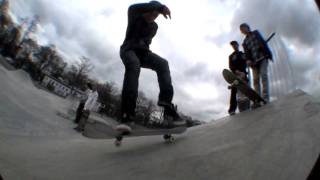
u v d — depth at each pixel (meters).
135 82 2.12
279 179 1.26
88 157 2.14
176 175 1.53
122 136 2.35
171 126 2.30
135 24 2.33
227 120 3.52
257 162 1.52
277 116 2.69
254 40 4.71
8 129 3.26
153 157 1.94
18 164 1.80
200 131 2.95
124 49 2.32
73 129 5.96
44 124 4.74
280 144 1.74
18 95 5.59
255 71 4.83
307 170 1.25
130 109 2.11
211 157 1.76
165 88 2.29
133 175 1.59
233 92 4.50
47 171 1.71
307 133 1.80
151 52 2.41
